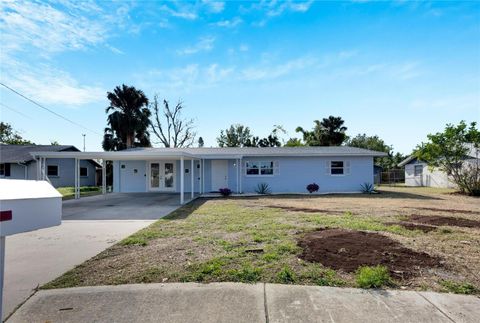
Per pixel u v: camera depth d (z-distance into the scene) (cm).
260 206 1117
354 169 1869
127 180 1912
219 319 268
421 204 1178
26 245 549
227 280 356
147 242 551
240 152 1859
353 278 357
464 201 1305
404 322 260
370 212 930
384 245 489
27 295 322
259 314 276
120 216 912
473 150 1939
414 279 353
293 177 1848
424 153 1825
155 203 1278
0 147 2600
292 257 435
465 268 390
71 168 2534
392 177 3344
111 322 265
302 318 268
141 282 353
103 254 477
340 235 564
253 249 478
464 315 271
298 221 754
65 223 790
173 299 308
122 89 2762
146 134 3022
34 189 217
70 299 311
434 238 556
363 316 270
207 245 516
